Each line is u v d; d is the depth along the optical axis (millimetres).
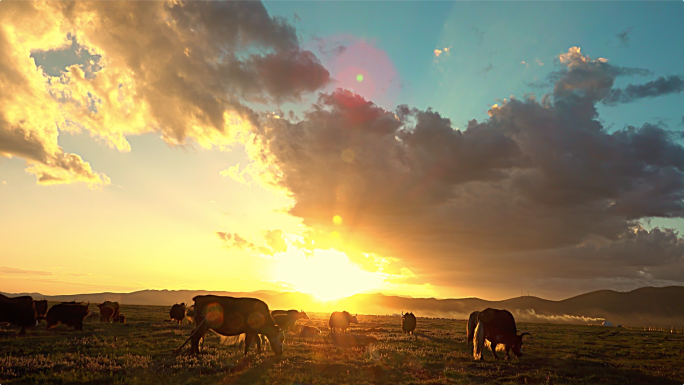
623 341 37469
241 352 20766
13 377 13383
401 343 28734
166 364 16656
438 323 64375
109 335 26781
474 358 22125
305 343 25969
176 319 41781
